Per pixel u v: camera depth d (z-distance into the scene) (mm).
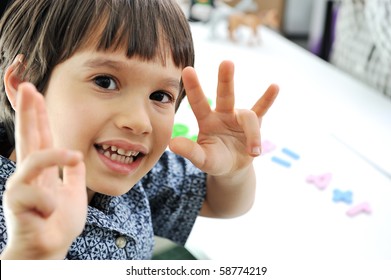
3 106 491
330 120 1003
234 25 1397
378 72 1219
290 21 1716
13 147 509
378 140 940
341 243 673
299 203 749
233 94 468
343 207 747
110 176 426
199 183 607
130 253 526
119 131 413
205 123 479
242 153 495
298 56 1360
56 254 325
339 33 1386
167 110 449
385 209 748
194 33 1449
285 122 978
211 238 671
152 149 447
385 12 1088
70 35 421
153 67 424
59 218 328
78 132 411
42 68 431
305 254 649
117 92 418
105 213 513
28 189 299
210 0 1529
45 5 443
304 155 875
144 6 437
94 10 422
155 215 625
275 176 808
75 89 413
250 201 605
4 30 481
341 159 870
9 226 311
